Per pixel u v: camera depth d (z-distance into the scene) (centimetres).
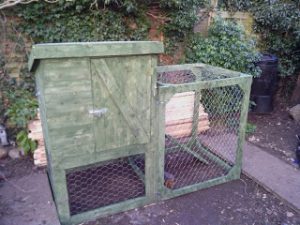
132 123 220
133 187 273
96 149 214
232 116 391
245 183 285
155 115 227
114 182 281
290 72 521
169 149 334
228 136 379
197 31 473
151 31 430
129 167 307
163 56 445
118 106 211
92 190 267
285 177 287
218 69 315
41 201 245
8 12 344
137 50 202
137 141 226
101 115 207
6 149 344
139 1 402
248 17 505
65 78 190
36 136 322
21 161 329
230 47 421
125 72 206
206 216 238
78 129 204
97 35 387
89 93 199
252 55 427
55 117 194
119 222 230
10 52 359
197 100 359
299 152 316
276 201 257
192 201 257
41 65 182
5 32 350
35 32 361
